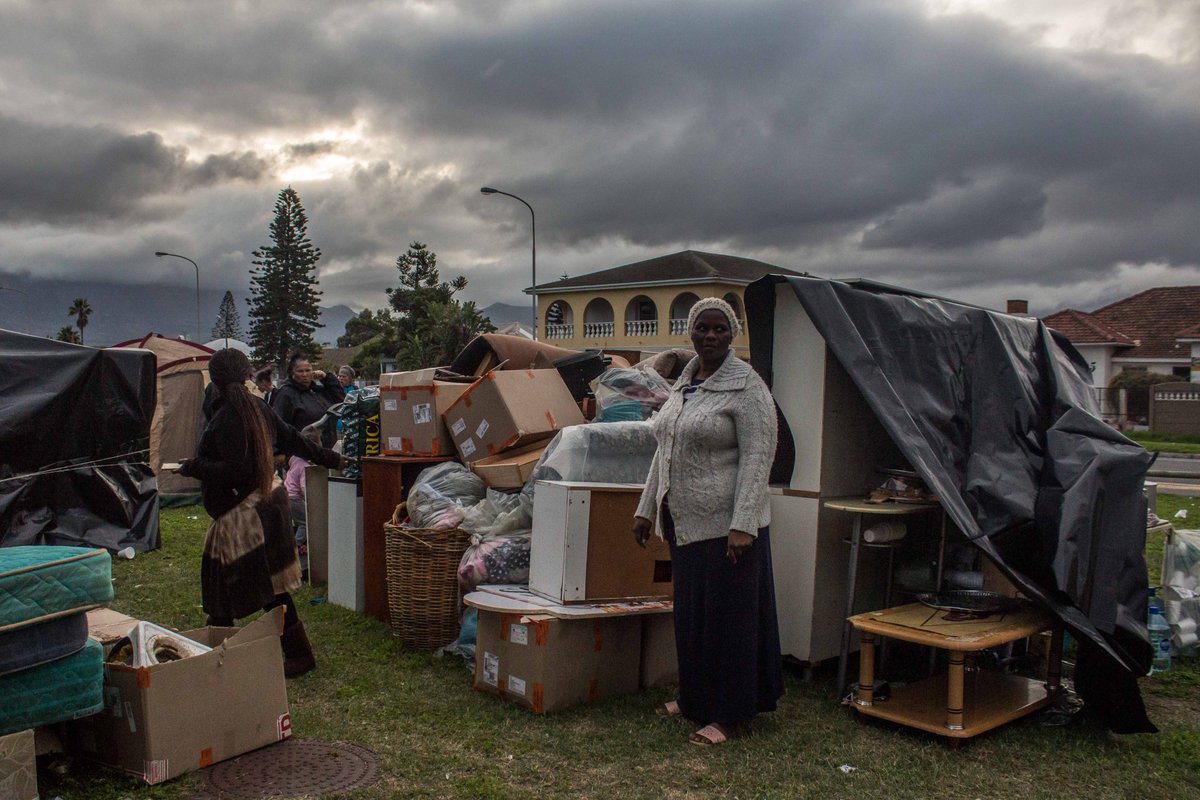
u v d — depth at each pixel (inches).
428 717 153.4
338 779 128.2
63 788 122.2
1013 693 164.1
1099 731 154.9
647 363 240.4
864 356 160.7
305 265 2459.4
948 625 150.3
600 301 1646.2
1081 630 145.9
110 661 133.3
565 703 158.4
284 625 173.2
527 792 125.1
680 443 146.3
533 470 184.2
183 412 436.5
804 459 176.1
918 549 187.6
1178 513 386.6
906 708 154.6
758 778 131.0
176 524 371.9
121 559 294.0
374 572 216.5
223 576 160.9
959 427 168.4
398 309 2443.4
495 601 164.1
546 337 1657.2
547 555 166.2
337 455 188.5
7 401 280.1
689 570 148.3
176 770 126.5
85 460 298.4
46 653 112.0
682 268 1523.1
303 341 2458.2
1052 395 177.9
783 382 179.6
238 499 162.4
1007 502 158.9
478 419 197.8
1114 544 155.9
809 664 175.2
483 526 185.8
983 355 176.4
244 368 165.5
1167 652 192.4
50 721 114.0
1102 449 162.2
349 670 178.4
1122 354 1526.8
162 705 124.9
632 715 156.4
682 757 138.3
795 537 177.2
